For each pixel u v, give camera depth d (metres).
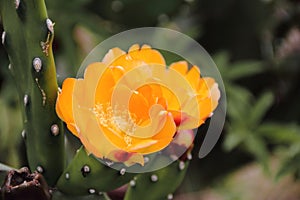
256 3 1.29
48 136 0.72
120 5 1.21
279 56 1.36
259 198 1.42
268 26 1.31
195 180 1.31
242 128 1.17
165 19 1.26
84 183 0.72
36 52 0.70
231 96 1.18
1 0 0.70
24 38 0.70
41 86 0.71
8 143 1.09
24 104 0.72
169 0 1.22
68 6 1.11
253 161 1.33
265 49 1.35
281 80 1.36
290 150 1.13
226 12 1.30
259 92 1.37
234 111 1.17
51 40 0.70
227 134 1.24
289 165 1.13
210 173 1.32
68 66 1.10
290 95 1.36
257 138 1.16
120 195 0.85
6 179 0.70
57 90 0.71
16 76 0.72
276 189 1.43
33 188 0.70
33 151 0.74
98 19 1.23
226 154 1.30
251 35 1.31
